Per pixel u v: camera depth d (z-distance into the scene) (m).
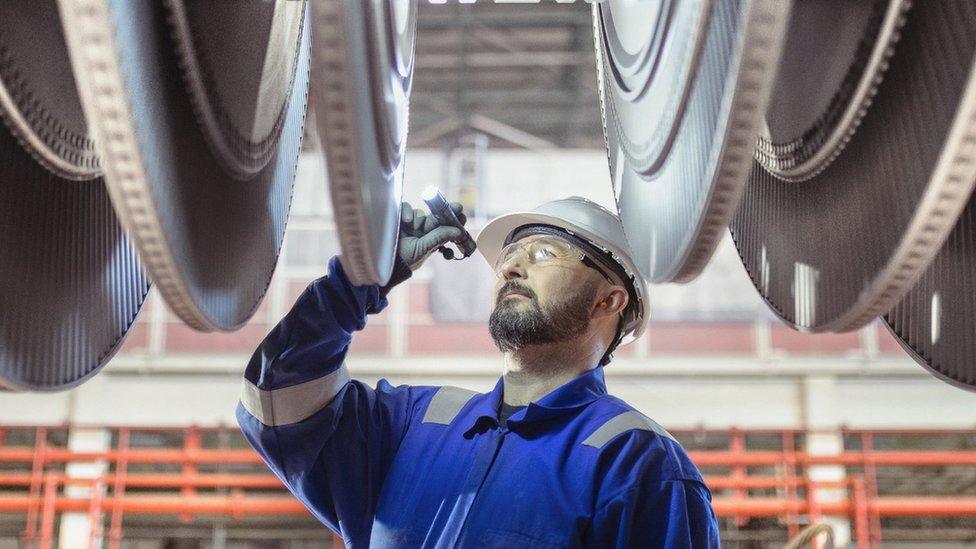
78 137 2.43
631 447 2.44
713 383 13.26
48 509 12.07
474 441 2.61
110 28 1.69
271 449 2.69
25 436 15.32
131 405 13.12
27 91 2.22
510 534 2.38
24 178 2.37
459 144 15.80
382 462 2.75
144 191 1.85
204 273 2.20
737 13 1.71
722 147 1.81
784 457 12.28
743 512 12.06
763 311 13.25
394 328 13.45
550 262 2.71
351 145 1.74
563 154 15.34
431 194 2.53
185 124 2.12
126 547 17.19
